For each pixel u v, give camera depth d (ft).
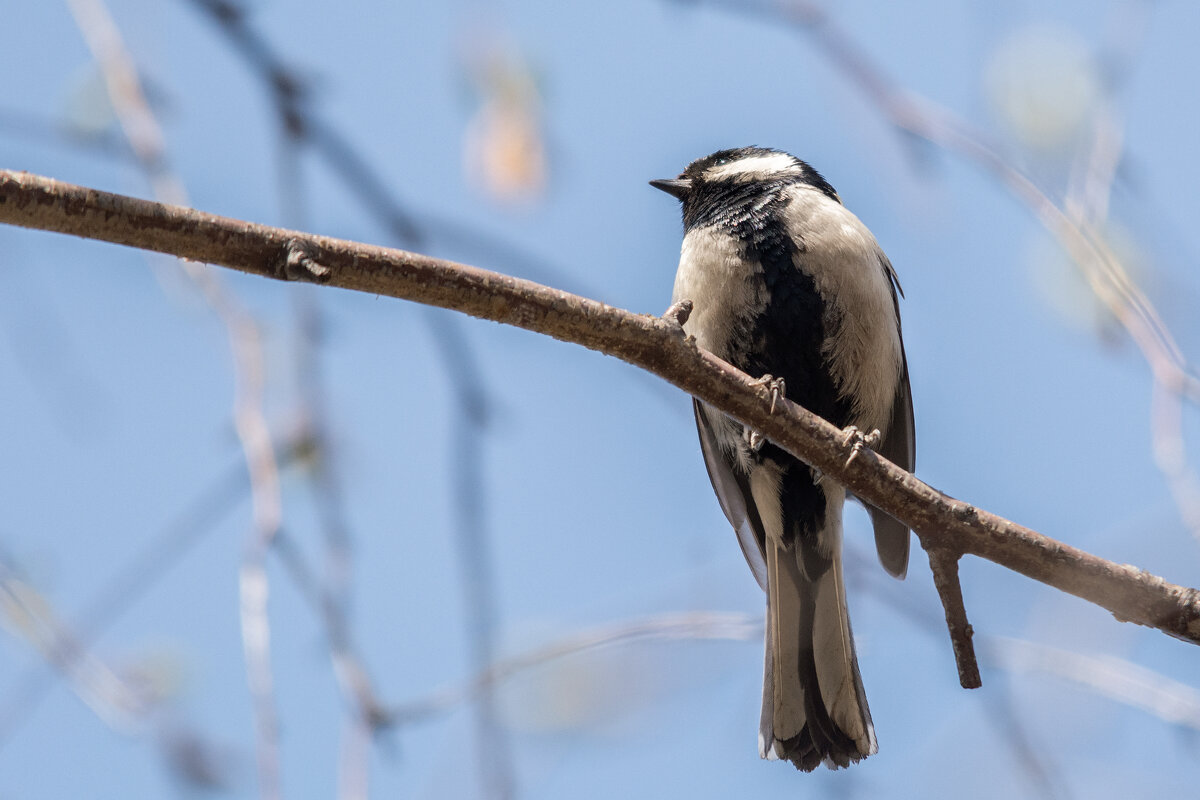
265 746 18.24
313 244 16.90
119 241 16.08
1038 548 19.70
